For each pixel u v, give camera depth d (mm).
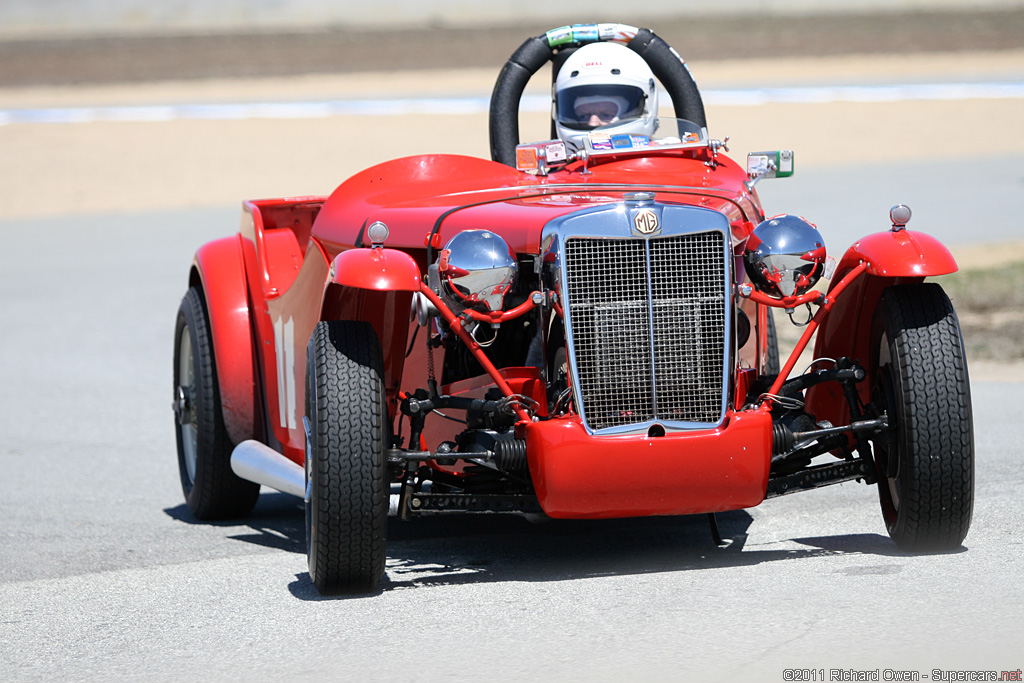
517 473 17641
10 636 16156
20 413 33656
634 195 17000
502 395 17672
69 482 26531
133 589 18172
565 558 18609
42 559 20266
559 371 17125
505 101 25891
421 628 15398
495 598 16547
